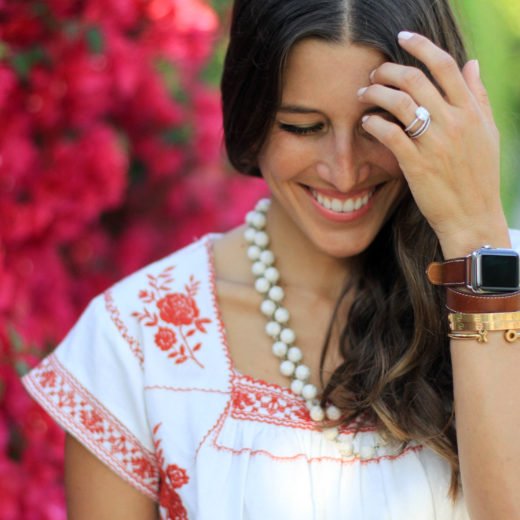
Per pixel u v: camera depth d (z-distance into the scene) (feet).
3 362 14.05
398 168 9.26
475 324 8.95
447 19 9.48
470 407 8.93
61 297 14.97
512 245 10.26
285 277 10.39
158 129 16.14
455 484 9.48
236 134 9.61
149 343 10.15
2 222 14.38
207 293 10.37
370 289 10.08
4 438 14.07
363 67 8.85
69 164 14.65
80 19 14.76
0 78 13.94
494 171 8.93
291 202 9.61
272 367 10.05
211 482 9.60
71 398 10.26
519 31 28.30
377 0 8.88
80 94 14.56
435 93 8.75
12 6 14.40
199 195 16.69
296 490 9.43
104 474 10.23
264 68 8.98
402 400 9.54
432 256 9.75
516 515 8.83
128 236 16.47
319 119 9.04
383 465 9.53
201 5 15.76
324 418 9.68
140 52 15.23
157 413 9.95
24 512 14.15
